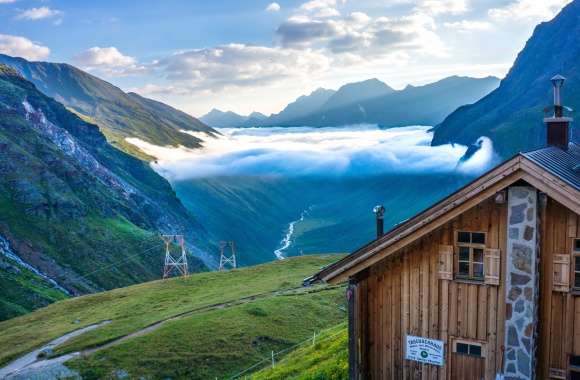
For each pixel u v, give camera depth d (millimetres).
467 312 22922
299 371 42031
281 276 134875
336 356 39188
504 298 22094
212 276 146500
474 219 22438
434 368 23734
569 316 21062
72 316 119500
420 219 22531
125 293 136500
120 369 78000
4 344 101562
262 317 92875
